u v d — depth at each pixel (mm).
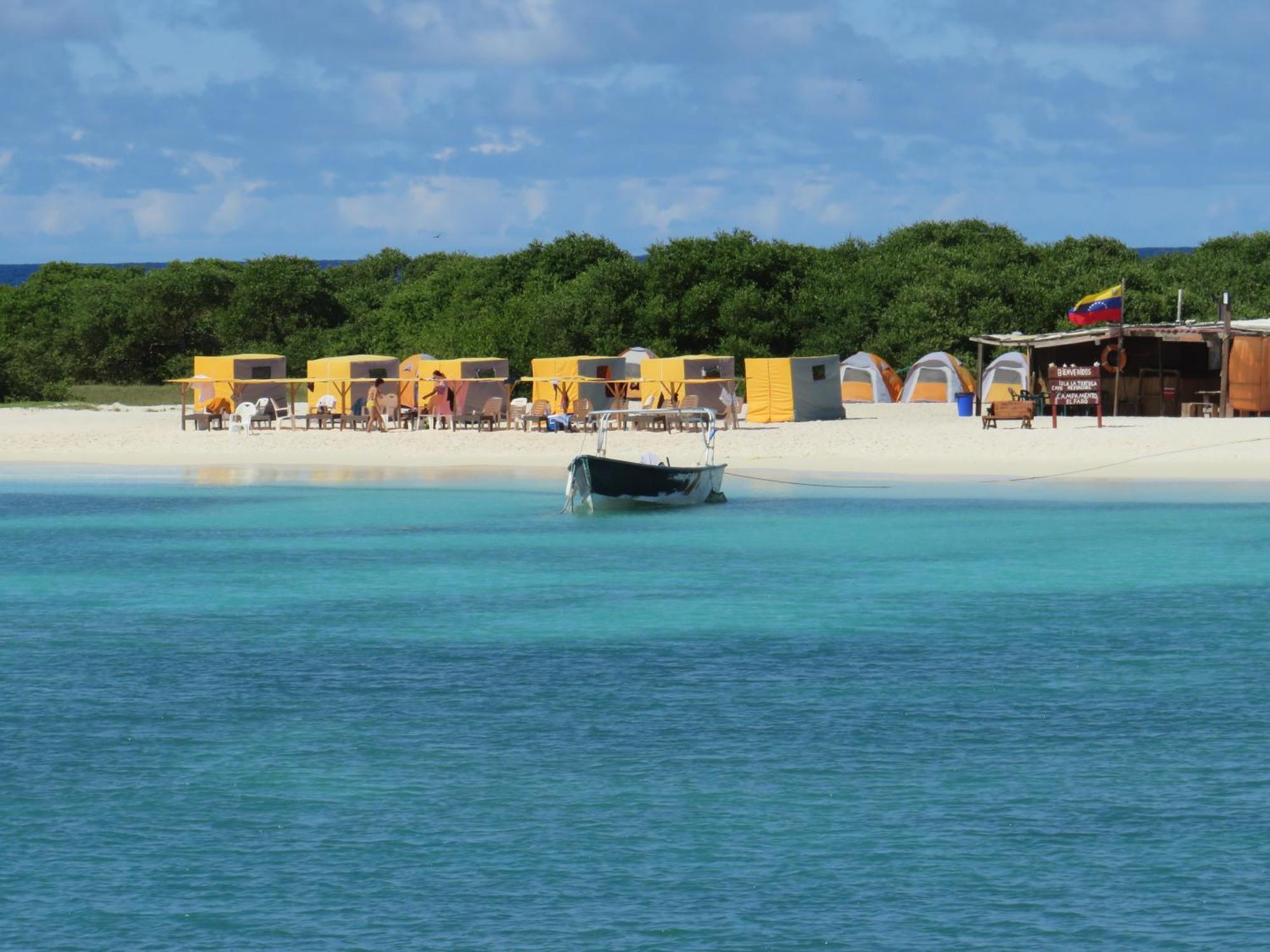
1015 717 71188
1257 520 141375
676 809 58156
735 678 79750
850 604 101562
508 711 73000
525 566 120188
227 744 67312
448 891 50312
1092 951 45375
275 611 100812
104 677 80938
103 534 141000
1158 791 59625
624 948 45969
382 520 150500
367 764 64188
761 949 45781
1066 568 115500
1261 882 50312
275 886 50719
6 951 45906
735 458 197000
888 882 50719
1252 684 77312
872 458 194875
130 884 50906
